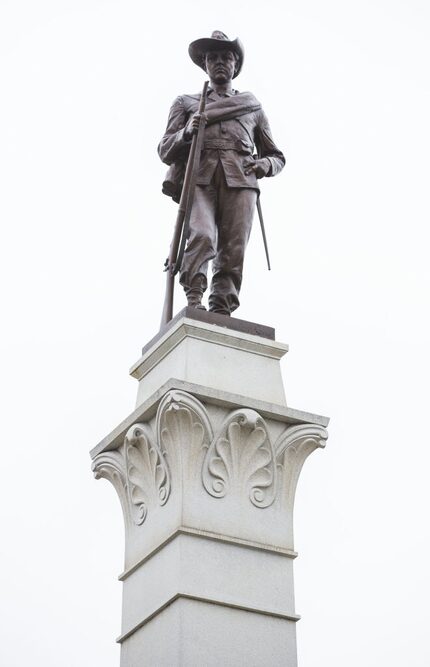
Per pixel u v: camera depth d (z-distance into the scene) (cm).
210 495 1397
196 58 1677
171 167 1625
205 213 1564
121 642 1436
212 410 1430
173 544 1375
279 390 1499
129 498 1478
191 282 1536
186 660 1309
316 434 1458
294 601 1395
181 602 1338
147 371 1559
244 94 1639
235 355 1496
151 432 1445
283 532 1420
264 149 1655
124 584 1463
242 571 1379
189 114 1633
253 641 1352
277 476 1445
